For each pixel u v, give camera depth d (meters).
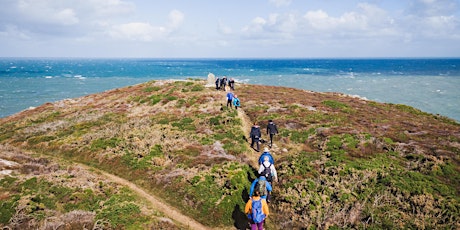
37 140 26.25
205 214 13.99
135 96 41.81
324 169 16.62
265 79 131.00
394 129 24.42
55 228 10.45
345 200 13.63
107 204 12.99
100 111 36.50
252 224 10.70
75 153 22.84
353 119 27.73
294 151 20.70
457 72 162.25
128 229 10.93
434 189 14.24
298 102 35.50
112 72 184.00
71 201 12.95
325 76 146.00
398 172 15.82
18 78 136.12
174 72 183.50
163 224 11.71
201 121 27.48
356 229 12.10
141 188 16.95
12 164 16.55
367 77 138.12
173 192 15.89
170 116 30.69
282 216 13.43
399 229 11.84
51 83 116.62
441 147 19.58
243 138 23.11
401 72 169.50
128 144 22.39
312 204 13.60
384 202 13.44
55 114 36.94
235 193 14.78
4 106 69.94
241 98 38.19
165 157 19.83
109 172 19.45
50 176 15.16
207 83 50.31
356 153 18.86
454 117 56.56
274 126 21.61
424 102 71.25
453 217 12.23
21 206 11.55
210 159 18.75
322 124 25.53
